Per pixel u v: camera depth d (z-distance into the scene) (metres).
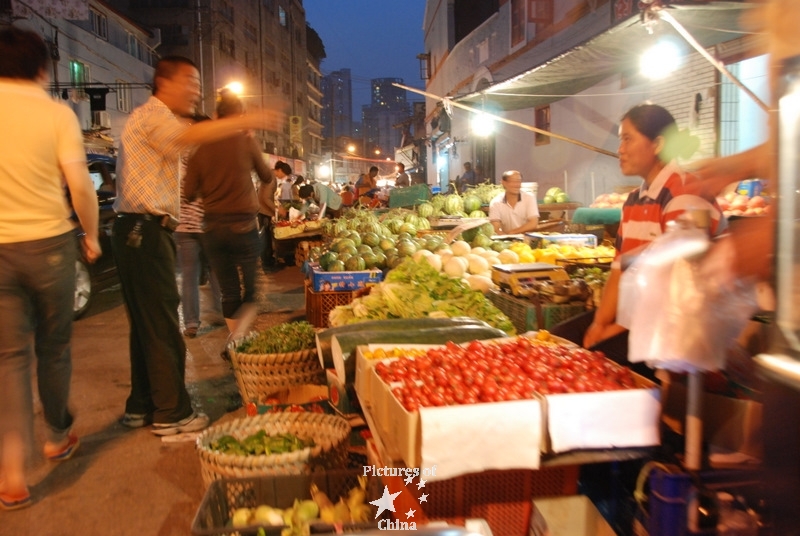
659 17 5.22
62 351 3.71
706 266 2.31
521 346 3.20
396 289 4.81
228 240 5.06
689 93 9.23
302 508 2.84
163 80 4.04
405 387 2.72
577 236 7.26
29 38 3.32
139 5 46.31
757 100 5.12
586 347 3.37
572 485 2.85
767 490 1.86
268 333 4.82
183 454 4.07
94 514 3.37
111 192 8.82
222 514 2.92
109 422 4.59
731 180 2.88
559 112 14.12
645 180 3.45
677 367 2.34
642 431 2.63
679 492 2.40
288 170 15.91
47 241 3.34
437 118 26.22
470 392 2.65
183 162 6.48
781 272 1.65
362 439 3.75
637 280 2.44
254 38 60.69
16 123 3.22
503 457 2.52
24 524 3.27
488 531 2.50
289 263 13.43
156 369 4.27
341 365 3.54
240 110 5.02
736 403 2.46
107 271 8.49
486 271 6.04
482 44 19.83
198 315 6.99
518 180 8.56
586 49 6.87
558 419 2.55
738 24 5.89
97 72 31.00
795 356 1.62
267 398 4.42
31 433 3.45
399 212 11.77
